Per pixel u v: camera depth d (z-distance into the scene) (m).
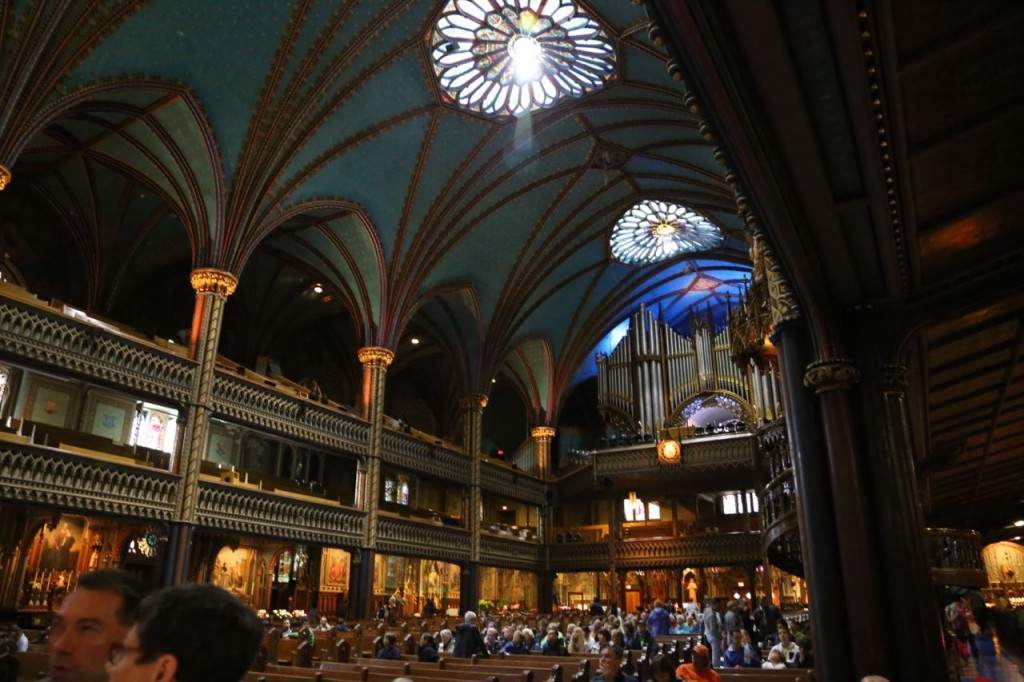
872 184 6.87
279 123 22.05
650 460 33.34
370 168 25.61
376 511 26.62
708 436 32.31
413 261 28.45
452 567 35.59
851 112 5.92
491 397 44.94
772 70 5.39
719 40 5.02
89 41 17.38
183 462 20.31
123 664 1.66
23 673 10.34
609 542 35.44
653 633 19.72
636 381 38.47
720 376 36.12
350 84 22.34
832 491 8.93
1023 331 11.64
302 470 31.28
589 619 27.17
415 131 25.36
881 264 8.58
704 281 39.03
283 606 29.03
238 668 1.72
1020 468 21.53
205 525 20.53
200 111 20.97
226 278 22.23
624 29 22.06
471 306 33.22
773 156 6.36
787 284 9.16
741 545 32.47
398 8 20.91
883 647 8.16
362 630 19.92
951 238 8.38
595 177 30.45
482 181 28.23
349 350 37.09
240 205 22.45
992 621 23.94
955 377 13.14
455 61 23.38
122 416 24.42
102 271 26.27
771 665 13.34
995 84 6.12
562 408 44.16
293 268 30.91
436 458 30.98
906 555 8.51
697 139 26.69
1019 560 37.56
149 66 19.23
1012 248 8.86
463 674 10.05
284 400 24.17
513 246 32.00
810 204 7.21
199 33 19.23
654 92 24.44
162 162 22.41
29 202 24.52
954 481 21.59
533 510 42.72
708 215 31.91
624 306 39.31
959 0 5.28
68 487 17.45
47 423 22.19
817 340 9.48
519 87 24.73
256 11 19.45
